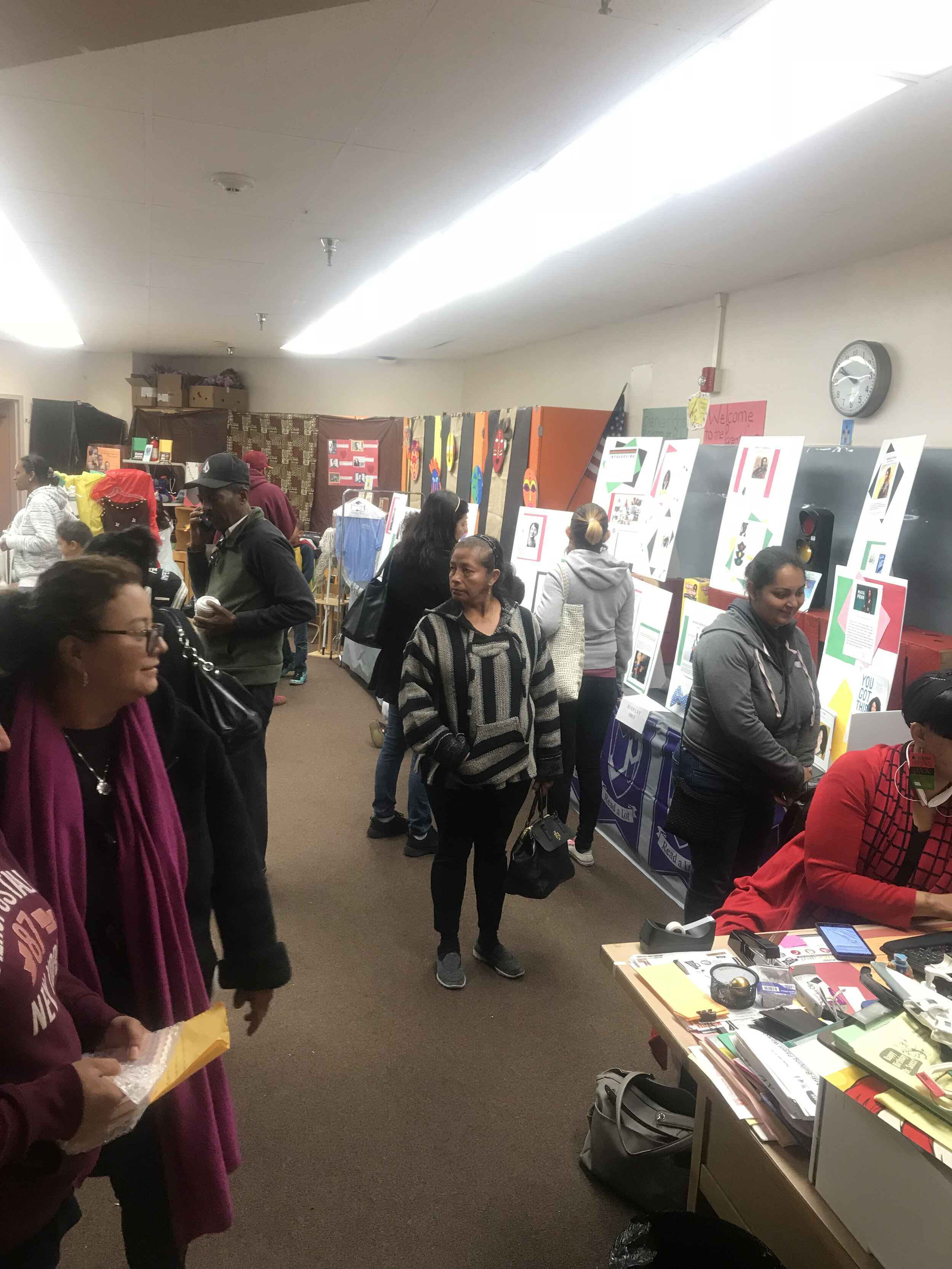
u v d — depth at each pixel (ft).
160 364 32.65
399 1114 6.63
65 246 15.20
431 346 26.43
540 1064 7.26
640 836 11.24
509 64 7.47
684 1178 5.68
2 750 3.10
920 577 9.78
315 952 8.86
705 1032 4.25
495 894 8.36
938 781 5.25
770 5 6.26
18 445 33.45
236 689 4.94
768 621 7.50
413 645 7.58
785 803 7.63
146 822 3.76
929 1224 2.86
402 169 10.37
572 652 10.02
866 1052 3.26
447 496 9.86
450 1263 5.36
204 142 9.69
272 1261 5.32
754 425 14.94
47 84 8.18
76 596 3.42
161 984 3.77
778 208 10.54
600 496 13.66
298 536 18.93
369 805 12.85
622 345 19.45
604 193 10.70
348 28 6.88
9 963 2.82
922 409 11.66
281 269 16.42
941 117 7.73
